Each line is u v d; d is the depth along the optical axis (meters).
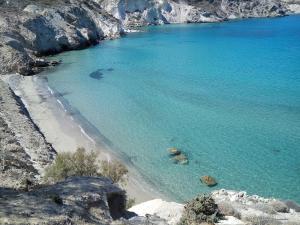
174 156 35.16
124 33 134.50
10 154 29.94
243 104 49.81
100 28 125.00
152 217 19.11
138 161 34.28
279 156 34.59
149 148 36.94
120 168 25.39
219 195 26.53
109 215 16.20
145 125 42.84
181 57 85.50
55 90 57.06
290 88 57.25
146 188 29.58
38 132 39.38
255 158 34.38
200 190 29.36
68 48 96.62
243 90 56.69
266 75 66.38
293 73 67.31
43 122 43.69
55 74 68.31
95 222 15.18
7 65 67.94
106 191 17.62
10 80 61.75
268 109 47.56
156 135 39.97
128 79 64.19
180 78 64.75
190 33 137.00
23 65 68.81
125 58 84.56
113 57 85.94
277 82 61.16
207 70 71.06
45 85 60.06
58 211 14.80
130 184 30.14
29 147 34.09
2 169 25.41
